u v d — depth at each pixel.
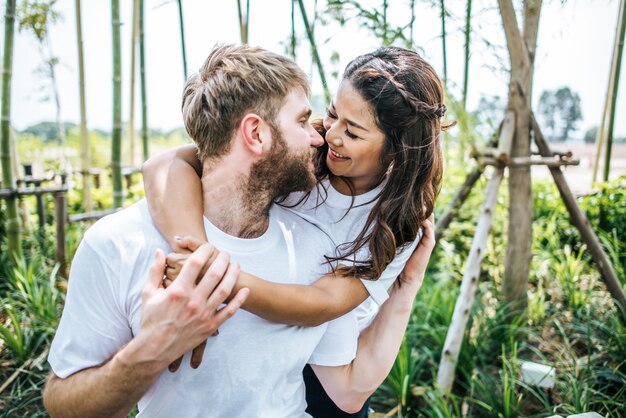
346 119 1.15
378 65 1.16
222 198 0.97
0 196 3.30
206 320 0.82
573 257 3.49
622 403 2.20
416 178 1.19
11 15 3.19
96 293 0.88
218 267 0.82
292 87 0.96
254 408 0.98
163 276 0.84
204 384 0.94
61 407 0.88
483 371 2.56
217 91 0.93
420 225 1.26
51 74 4.55
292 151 0.95
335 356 1.11
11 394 2.35
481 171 2.67
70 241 3.80
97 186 5.16
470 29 2.27
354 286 1.07
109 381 0.82
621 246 3.69
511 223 2.91
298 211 1.21
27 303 2.89
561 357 2.71
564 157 2.75
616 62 3.93
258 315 0.92
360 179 1.28
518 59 2.48
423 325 2.70
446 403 2.20
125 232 0.91
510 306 2.90
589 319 2.82
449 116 2.43
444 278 3.34
